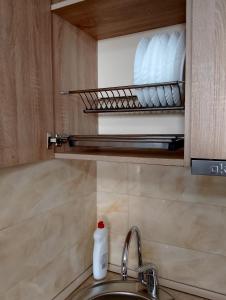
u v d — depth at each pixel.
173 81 0.69
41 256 0.87
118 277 1.11
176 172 0.98
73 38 0.90
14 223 0.76
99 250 1.08
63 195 0.96
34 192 0.83
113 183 1.12
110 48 1.04
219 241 0.93
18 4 0.65
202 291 0.97
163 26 0.92
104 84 1.06
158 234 1.04
